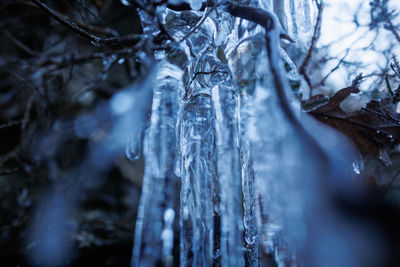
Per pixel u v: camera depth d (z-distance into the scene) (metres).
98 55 0.55
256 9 0.49
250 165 0.54
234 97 0.52
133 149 0.60
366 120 0.57
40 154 0.87
